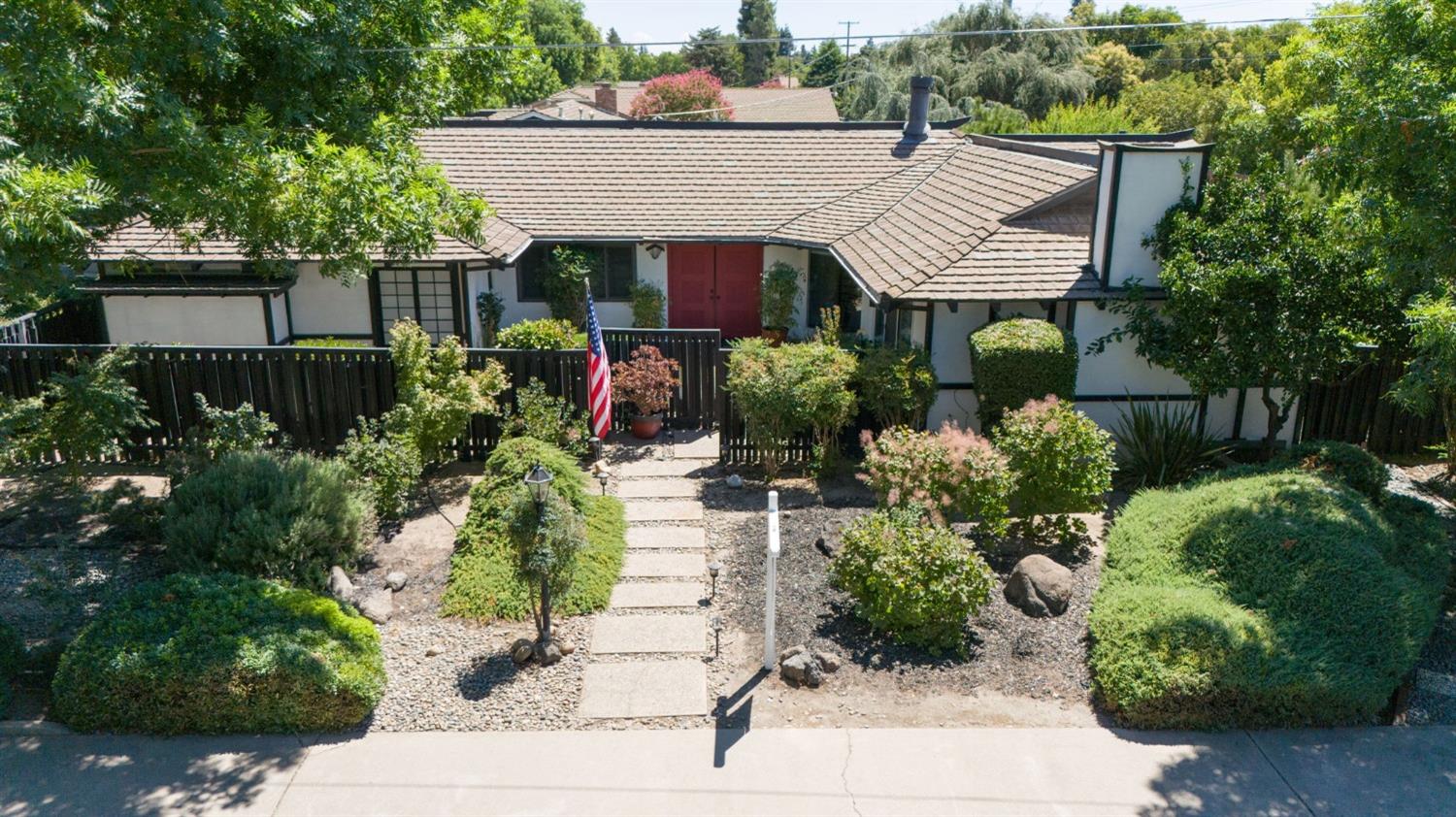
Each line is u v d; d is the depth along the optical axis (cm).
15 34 855
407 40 1288
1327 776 704
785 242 1861
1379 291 1182
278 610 805
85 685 738
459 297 1766
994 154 1888
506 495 1062
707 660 852
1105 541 1070
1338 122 1017
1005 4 4303
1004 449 1079
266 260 1262
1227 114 2439
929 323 1357
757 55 8744
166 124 922
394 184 1089
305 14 1066
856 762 718
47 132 909
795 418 1229
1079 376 1357
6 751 723
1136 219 1287
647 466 1327
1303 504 976
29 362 1309
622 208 1970
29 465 1288
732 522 1137
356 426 1332
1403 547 982
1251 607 846
